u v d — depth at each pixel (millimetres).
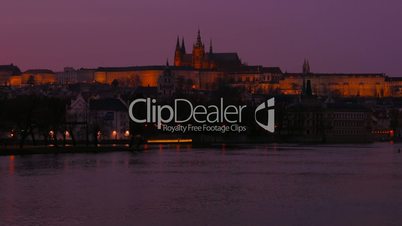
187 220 145875
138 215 150875
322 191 187000
